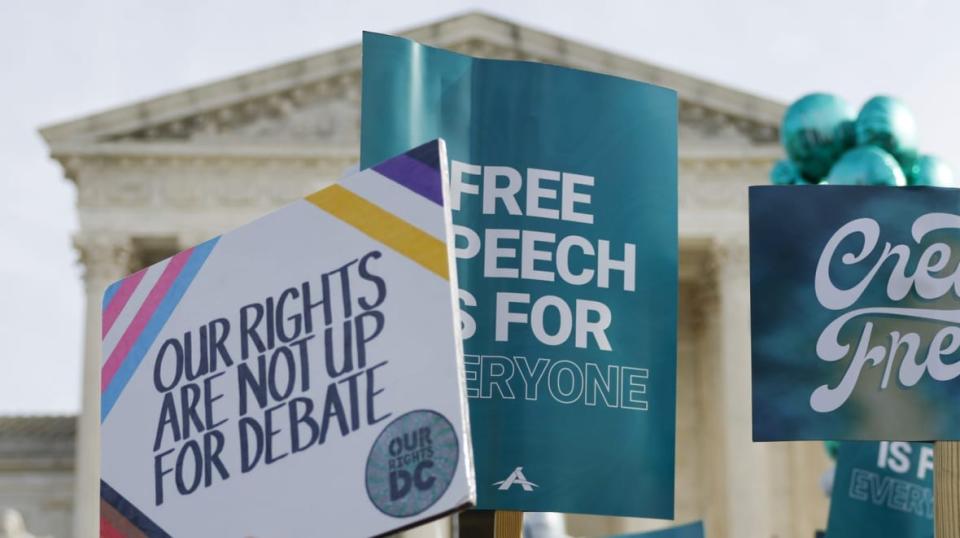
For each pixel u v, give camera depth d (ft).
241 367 28.12
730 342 188.03
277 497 26.99
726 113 190.90
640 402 36.47
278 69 188.34
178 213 187.42
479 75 36.96
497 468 35.73
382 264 26.68
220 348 28.58
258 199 187.93
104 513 29.30
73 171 188.44
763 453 186.70
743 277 189.06
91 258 185.98
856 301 36.04
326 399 26.73
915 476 50.42
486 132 36.83
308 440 26.84
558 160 36.94
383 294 26.53
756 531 182.80
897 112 59.52
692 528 51.62
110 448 29.60
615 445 36.17
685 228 188.96
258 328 28.04
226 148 187.73
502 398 35.91
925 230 36.24
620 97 37.47
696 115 191.31
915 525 50.19
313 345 27.22
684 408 205.87
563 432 35.96
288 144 188.34
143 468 29.09
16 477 195.93
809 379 35.86
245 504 27.43
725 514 185.57
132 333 29.86
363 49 36.40
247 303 28.30
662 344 36.86
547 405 35.99
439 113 36.63
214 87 188.14
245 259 28.50
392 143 36.06
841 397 35.76
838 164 58.54
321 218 27.61
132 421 29.45
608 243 36.88
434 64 36.76
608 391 36.29
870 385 35.81
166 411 28.99
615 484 36.04
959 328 35.99
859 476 51.06
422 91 36.52
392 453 25.59
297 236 27.91
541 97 37.11
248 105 190.19
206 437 28.32
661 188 37.42
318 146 188.24
